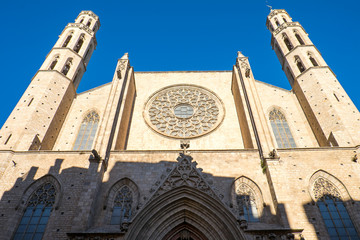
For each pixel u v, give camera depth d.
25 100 33.66
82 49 44.50
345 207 23.73
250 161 26.78
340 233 22.33
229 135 35.12
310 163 26.14
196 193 23.53
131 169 26.33
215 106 39.16
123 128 33.16
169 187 23.88
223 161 26.84
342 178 25.09
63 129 35.75
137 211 21.98
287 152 26.91
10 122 30.78
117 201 24.69
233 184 25.30
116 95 32.94
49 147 32.69
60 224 22.58
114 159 27.16
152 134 35.34
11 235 22.58
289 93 39.75
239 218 21.48
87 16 51.00
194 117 37.78
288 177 25.22
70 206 23.67
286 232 20.72
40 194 25.12
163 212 22.98
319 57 39.78
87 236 20.72
